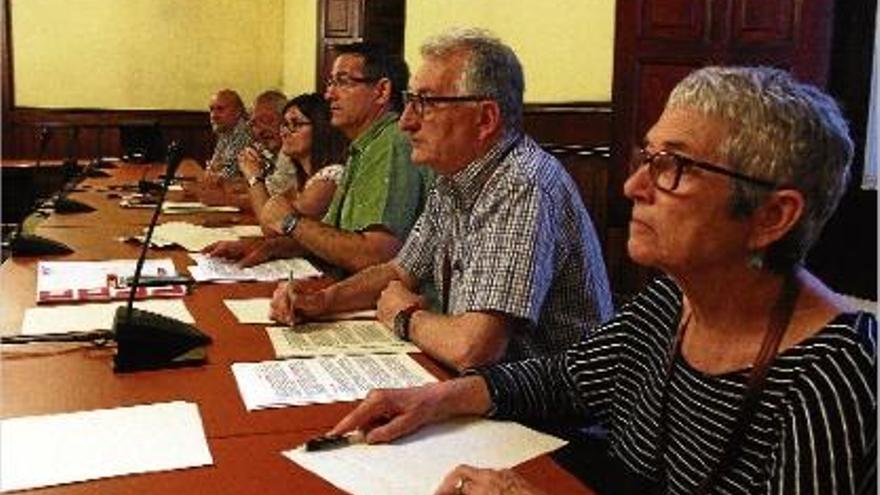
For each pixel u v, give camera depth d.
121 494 0.99
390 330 1.75
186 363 1.47
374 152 2.49
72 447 1.11
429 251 1.95
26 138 7.67
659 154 1.05
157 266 2.34
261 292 2.07
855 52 3.26
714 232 1.03
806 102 1.01
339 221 2.66
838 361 0.97
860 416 0.93
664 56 3.63
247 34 8.16
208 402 1.30
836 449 0.93
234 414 1.25
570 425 1.37
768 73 1.04
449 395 1.26
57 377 1.39
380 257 2.38
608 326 1.35
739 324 1.08
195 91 8.06
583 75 4.39
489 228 1.66
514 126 1.77
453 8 5.30
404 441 1.18
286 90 8.22
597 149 4.31
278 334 1.69
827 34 3.35
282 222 2.50
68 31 7.66
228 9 8.07
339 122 2.67
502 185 1.68
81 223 3.19
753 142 1.00
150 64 7.91
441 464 1.11
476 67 1.72
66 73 7.70
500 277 1.61
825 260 3.19
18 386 1.34
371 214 2.43
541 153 1.78
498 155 1.74
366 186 2.47
